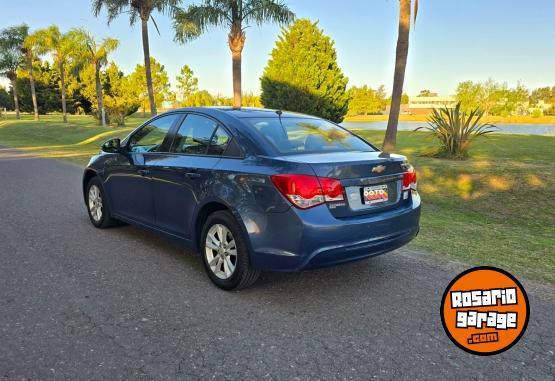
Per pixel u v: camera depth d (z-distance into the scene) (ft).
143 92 197.77
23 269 14.69
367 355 9.68
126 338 10.35
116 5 70.33
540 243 18.45
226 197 12.34
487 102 226.79
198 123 14.69
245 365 9.30
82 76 189.37
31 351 9.75
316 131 14.43
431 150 40.40
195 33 56.65
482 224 22.36
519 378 8.91
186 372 9.04
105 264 15.25
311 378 8.86
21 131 111.65
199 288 13.25
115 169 17.75
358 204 11.80
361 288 13.29
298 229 11.02
